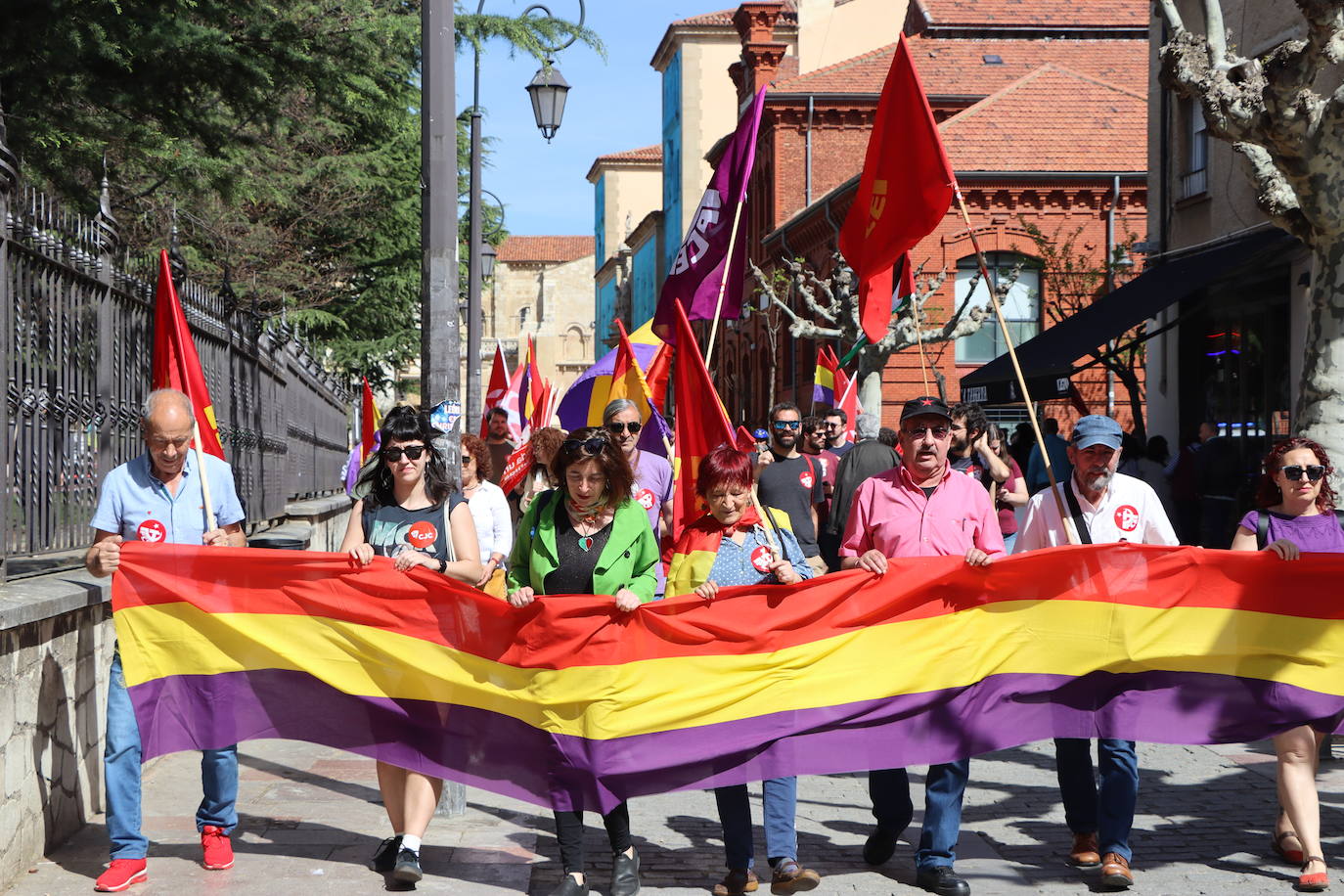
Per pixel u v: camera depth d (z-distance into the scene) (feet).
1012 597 20.11
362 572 19.21
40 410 21.44
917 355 107.45
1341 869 20.11
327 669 19.21
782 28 166.81
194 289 32.14
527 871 19.95
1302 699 19.85
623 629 19.03
